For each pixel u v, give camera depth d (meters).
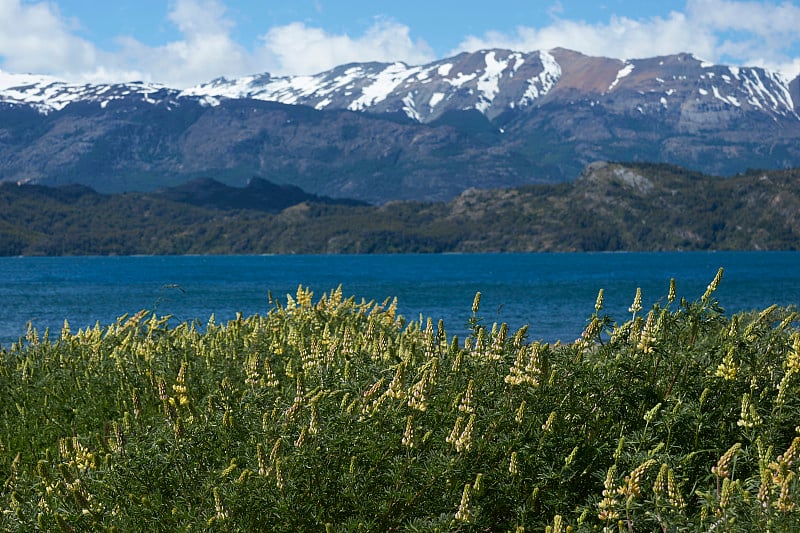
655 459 6.89
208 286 130.50
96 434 10.09
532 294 96.88
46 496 7.46
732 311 57.41
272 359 11.80
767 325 9.30
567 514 7.12
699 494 6.13
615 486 6.46
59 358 14.52
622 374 8.05
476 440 7.14
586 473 7.40
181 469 7.36
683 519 6.06
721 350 8.28
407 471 7.05
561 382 7.99
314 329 13.45
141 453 7.37
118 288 127.12
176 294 104.56
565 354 8.44
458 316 58.22
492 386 8.07
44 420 11.84
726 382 8.03
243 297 96.19
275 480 6.80
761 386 8.09
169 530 6.90
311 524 6.84
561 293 98.69
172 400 8.40
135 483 7.27
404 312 64.50
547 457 7.27
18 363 14.67
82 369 13.66
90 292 114.31
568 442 7.44
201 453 7.43
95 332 16.31
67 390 12.78
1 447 10.43
